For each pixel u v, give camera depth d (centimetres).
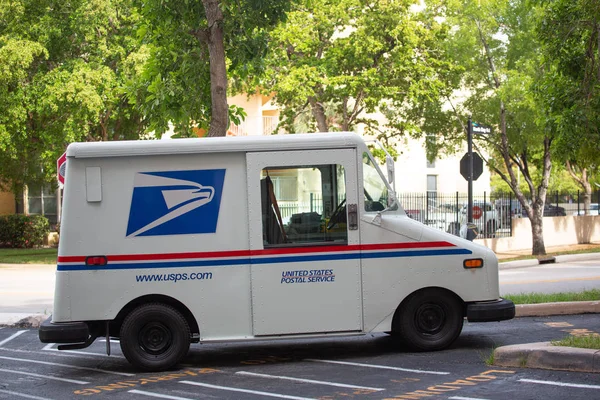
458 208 2870
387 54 2834
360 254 991
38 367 1023
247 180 983
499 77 2669
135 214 973
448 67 2680
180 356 966
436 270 1006
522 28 2616
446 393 775
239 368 971
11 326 1390
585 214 3672
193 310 969
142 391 853
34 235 3700
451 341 1016
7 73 2688
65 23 2939
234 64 1459
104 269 966
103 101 2794
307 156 991
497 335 1128
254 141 985
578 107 1411
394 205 1008
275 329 973
